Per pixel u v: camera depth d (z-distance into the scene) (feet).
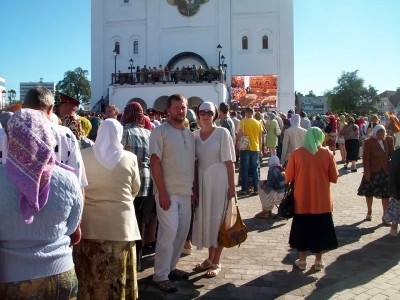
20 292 7.64
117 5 130.41
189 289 15.52
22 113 7.73
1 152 8.66
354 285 15.75
